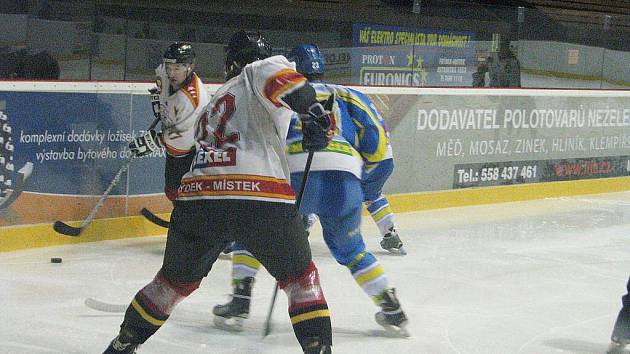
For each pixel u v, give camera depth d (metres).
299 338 3.97
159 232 8.02
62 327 5.14
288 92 3.69
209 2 8.37
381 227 7.56
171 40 8.06
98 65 7.55
